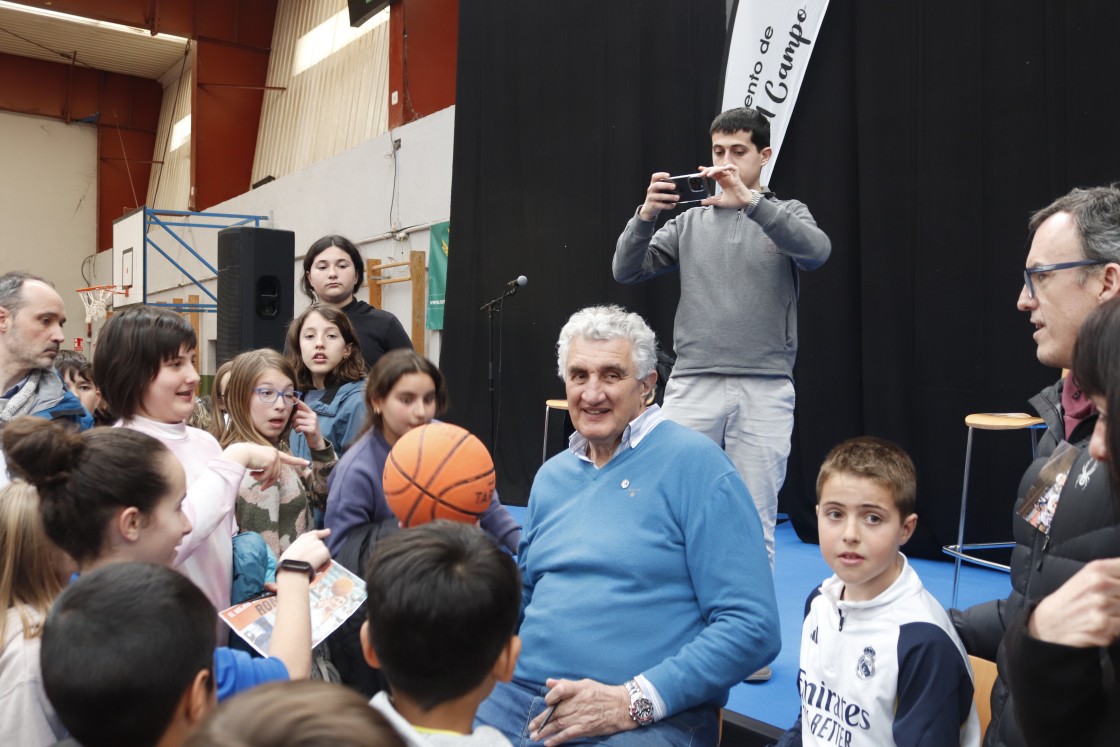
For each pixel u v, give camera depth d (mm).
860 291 4383
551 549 1775
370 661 1103
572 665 1663
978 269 3881
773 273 2508
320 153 10844
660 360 2947
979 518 3924
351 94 10445
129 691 925
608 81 5652
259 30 12914
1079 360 788
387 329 3586
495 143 6570
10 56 15281
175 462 1389
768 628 1587
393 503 1748
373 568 1072
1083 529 1013
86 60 15469
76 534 1291
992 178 3832
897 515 1452
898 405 4168
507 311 6418
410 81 8617
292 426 2545
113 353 1786
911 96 4086
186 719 978
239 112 12852
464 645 1017
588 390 1723
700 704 1642
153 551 1350
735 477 1680
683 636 1649
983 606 1479
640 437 1763
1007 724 1202
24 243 15562
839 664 1474
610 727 1525
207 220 12367
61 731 1255
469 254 6754
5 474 1899
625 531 1696
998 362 3838
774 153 4496
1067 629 770
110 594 966
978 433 3912
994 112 3811
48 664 942
